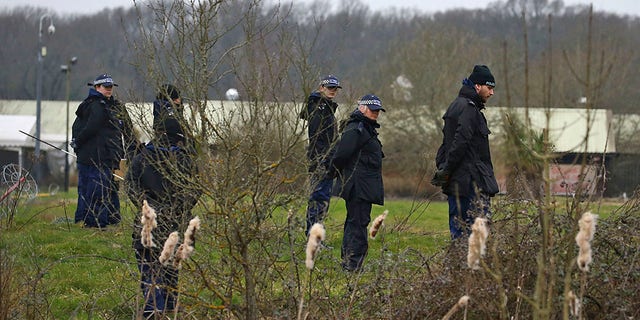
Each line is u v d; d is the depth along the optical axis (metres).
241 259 15.52
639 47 90.06
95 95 31.48
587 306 16.23
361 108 23.72
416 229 31.55
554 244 15.91
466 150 22.23
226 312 16.09
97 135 31.28
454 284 16.08
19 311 17.38
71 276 22.30
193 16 17.03
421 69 109.75
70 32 150.88
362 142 23.50
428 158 26.98
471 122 22.19
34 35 159.38
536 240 16.33
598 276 15.92
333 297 17.41
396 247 25.03
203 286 16.05
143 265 17.92
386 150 109.44
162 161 17.23
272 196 15.77
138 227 17.72
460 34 114.25
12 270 17.77
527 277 15.95
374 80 109.38
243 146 15.59
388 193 105.69
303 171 16.50
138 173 18.11
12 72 157.88
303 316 15.48
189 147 16.42
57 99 152.75
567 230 15.41
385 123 109.38
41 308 18.28
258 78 16.27
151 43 17.45
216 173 15.66
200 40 16.77
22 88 157.38
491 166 22.73
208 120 15.96
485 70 22.75
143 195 17.81
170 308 17.38
